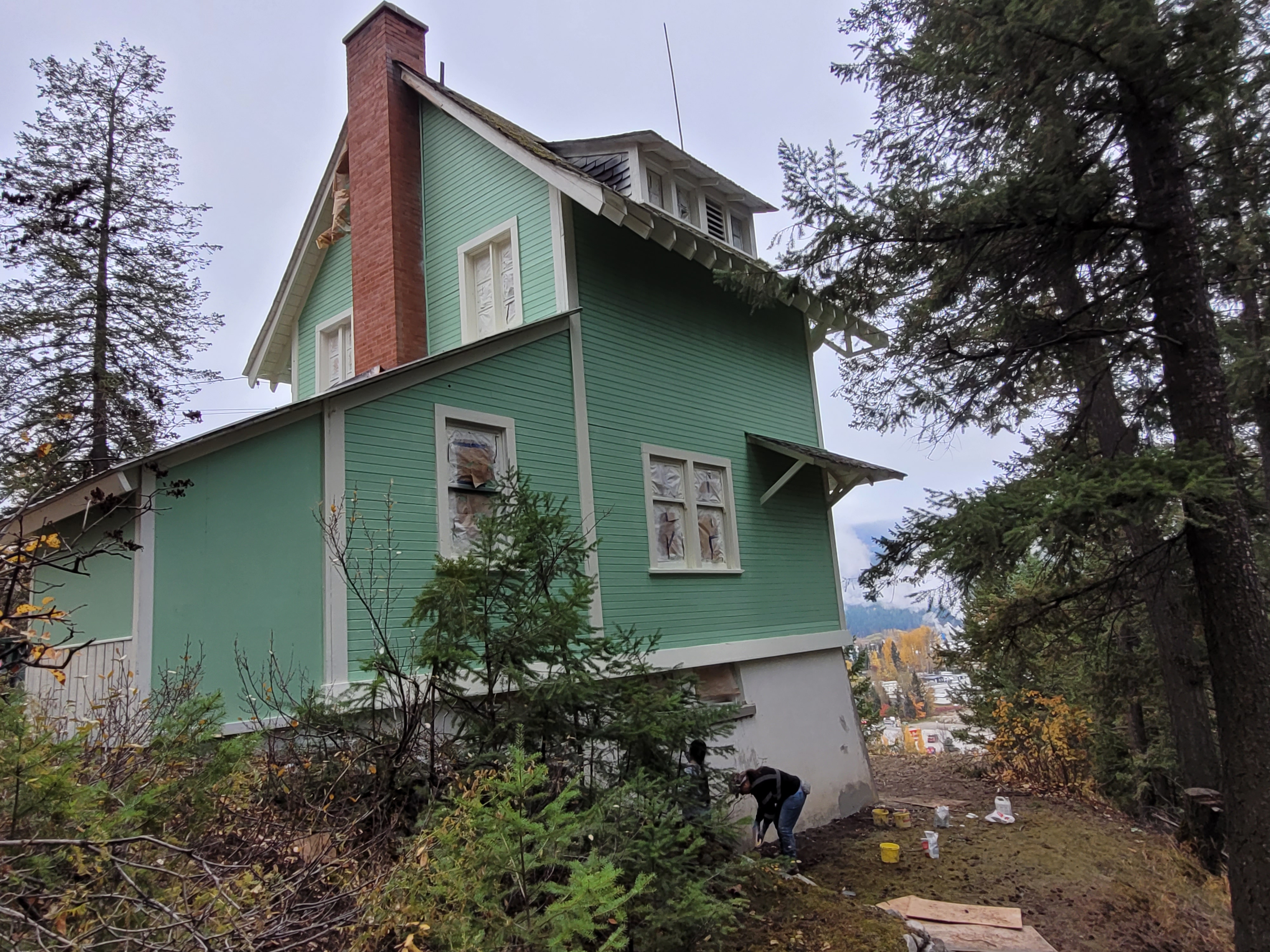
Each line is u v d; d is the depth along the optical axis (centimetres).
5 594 348
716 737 830
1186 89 648
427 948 338
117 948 268
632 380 1028
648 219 949
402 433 745
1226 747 676
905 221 739
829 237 755
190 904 301
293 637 652
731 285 870
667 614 1001
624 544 962
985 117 746
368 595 681
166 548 618
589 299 987
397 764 496
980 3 676
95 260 1442
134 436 1239
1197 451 656
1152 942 711
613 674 627
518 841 370
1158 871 894
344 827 432
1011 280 779
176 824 377
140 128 1509
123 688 588
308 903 326
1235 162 746
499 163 1049
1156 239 733
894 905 759
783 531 1242
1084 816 1162
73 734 482
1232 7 606
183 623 615
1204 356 703
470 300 1065
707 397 1149
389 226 1097
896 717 4031
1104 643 1093
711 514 1121
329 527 630
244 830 398
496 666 533
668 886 478
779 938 595
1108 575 811
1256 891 639
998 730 1531
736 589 1120
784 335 1345
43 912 265
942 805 1238
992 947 664
